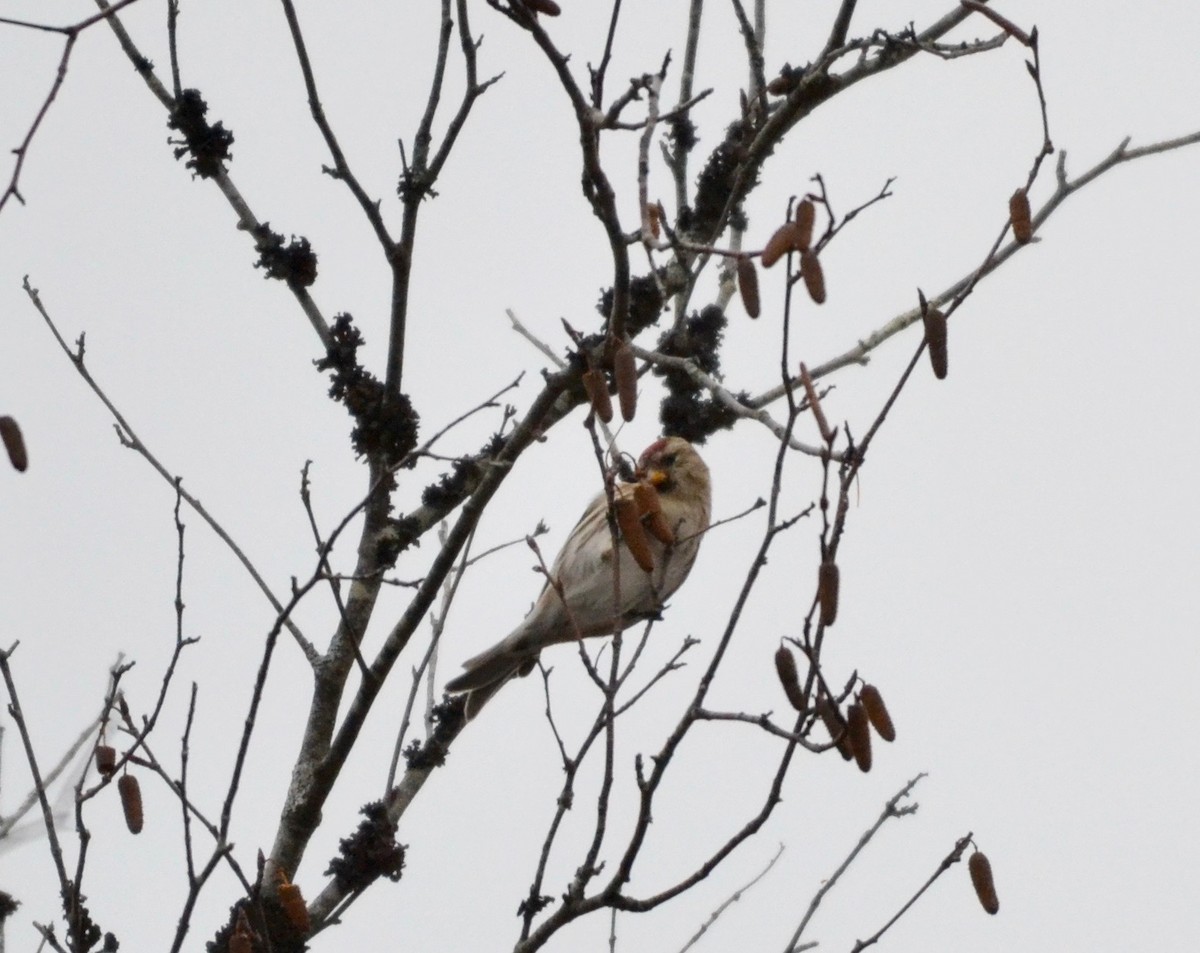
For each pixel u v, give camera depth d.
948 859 9.55
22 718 9.51
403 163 12.59
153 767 9.11
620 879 8.84
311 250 14.26
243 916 9.03
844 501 8.30
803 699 8.66
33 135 7.71
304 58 12.02
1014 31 8.74
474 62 12.46
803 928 10.45
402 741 11.63
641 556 9.28
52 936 9.20
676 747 8.74
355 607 12.88
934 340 8.34
